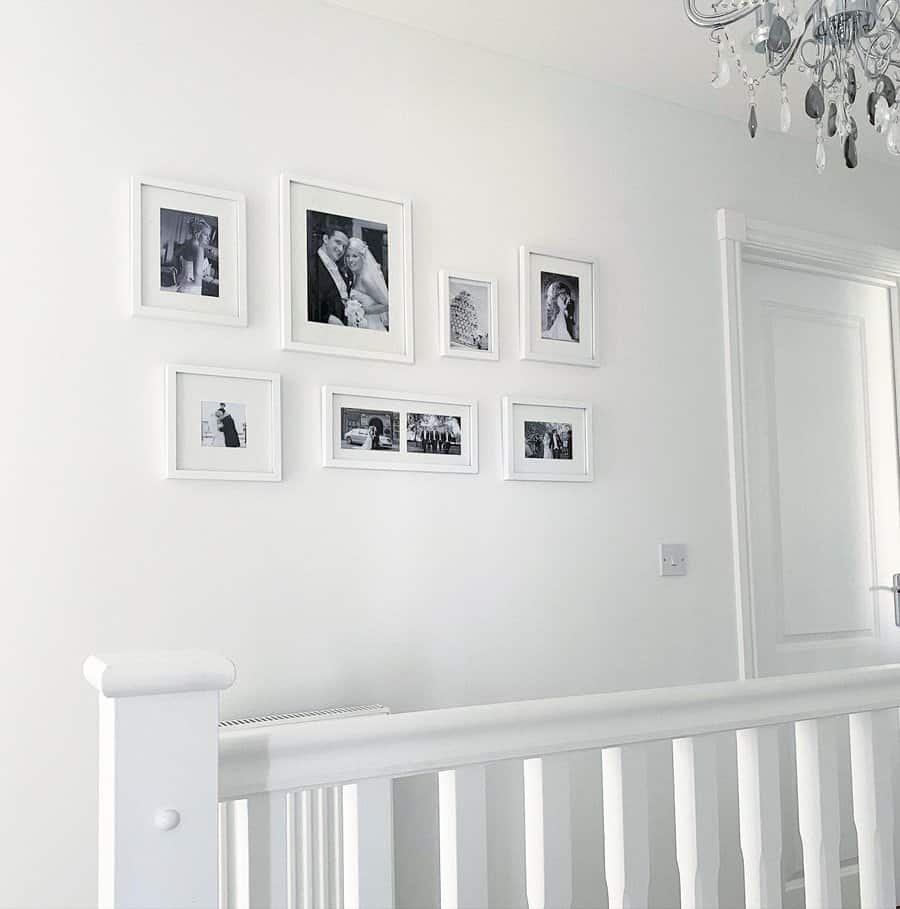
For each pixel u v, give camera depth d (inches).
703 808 49.6
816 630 131.1
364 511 96.0
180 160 88.5
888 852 56.4
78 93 84.2
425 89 103.3
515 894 100.3
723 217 123.9
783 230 128.8
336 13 98.3
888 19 63.4
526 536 106.1
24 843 77.3
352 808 41.7
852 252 136.3
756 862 51.5
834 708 54.2
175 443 85.4
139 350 85.2
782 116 69.0
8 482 79.0
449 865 43.4
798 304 134.6
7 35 81.7
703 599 118.6
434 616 99.3
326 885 80.7
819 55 71.0
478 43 106.7
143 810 35.1
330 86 97.3
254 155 92.5
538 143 110.8
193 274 87.7
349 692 93.7
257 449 89.9
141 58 87.4
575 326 111.1
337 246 95.9
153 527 84.7
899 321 143.3
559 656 107.0
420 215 101.9
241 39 92.7
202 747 36.1
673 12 101.1
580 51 109.0
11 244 80.6
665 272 119.5
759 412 128.8
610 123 116.6
